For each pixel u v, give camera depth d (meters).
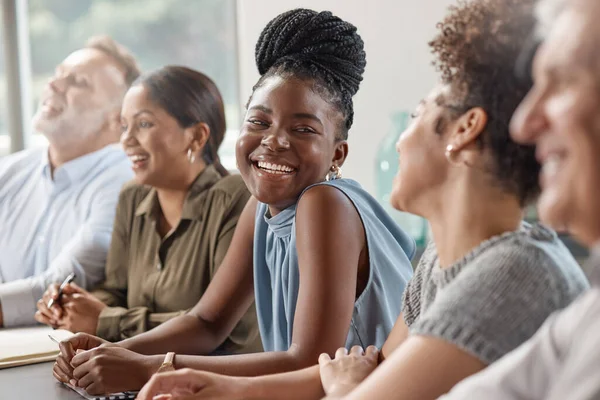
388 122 2.70
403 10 2.66
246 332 1.72
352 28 1.37
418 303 1.07
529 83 0.84
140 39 3.14
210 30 3.12
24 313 1.99
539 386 0.66
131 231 2.04
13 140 3.10
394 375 0.81
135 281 1.97
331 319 1.22
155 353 1.42
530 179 0.86
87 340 1.35
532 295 0.80
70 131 2.42
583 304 0.65
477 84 0.87
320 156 1.33
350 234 1.27
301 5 2.74
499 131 0.85
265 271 1.46
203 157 1.97
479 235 0.88
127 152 1.96
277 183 1.32
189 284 1.88
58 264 2.15
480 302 0.80
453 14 0.92
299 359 1.20
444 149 0.90
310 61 1.33
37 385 1.29
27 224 2.42
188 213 1.90
